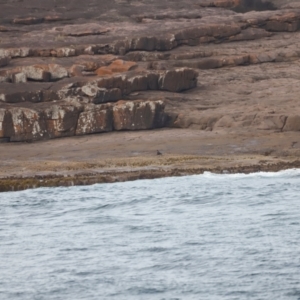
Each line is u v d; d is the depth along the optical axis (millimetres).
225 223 97625
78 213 108750
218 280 73500
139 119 177125
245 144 161500
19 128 172500
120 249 85312
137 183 133500
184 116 179875
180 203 114062
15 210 112562
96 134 175750
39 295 70625
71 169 142875
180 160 149125
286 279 73062
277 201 113625
